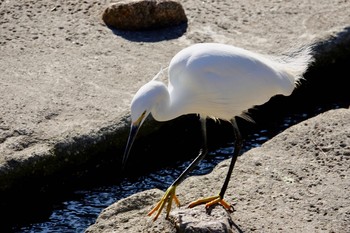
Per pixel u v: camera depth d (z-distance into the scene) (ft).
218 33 45.52
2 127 35.65
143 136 37.42
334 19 46.85
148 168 37.42
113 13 45.80
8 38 44.32
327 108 43.52
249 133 40.57
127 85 40.01
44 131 35.58
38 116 36.70
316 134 33.73
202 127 30.73
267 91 29.12
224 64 28.07
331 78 44.88
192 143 39.40
